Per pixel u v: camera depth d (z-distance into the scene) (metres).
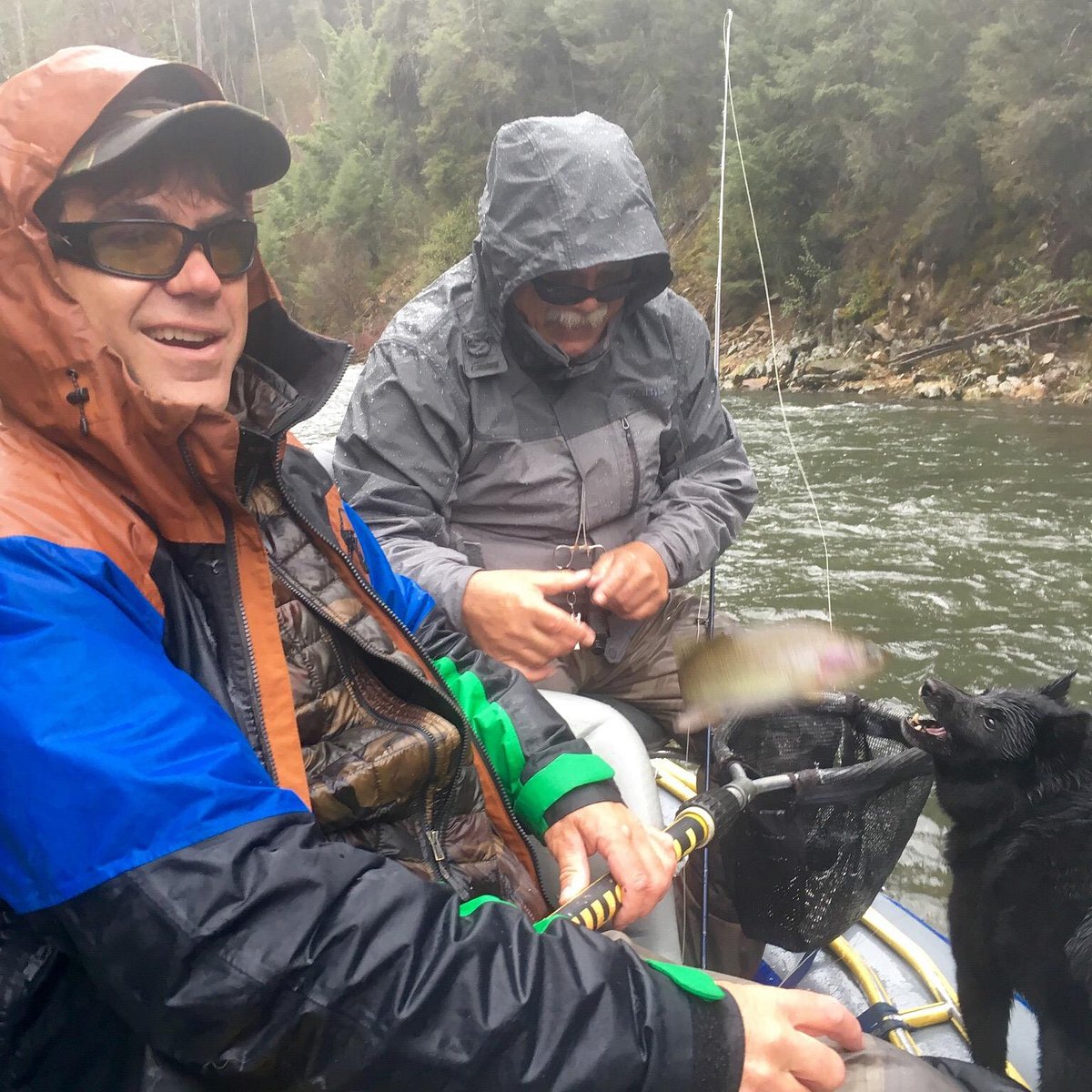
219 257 1.23
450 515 2.43
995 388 16.05
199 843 0.96
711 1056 1.05
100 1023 1.05
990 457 10.22
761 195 23.00
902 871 3.02
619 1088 1.01
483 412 2.35
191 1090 1.02
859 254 21.39
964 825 1.98
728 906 2.05
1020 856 1.87
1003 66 18.16
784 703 1.89
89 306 1.16
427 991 0.98
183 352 1.20
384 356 2.35
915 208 20.48
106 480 1.19
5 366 1.13
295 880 0.98
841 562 6.70
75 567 1.05
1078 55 17.44
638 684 2.49
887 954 2.21
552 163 2.14
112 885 0.93
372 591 1.43
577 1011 1.01
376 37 52.59
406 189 47.09
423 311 2.38
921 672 4.91
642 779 1.86
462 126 42.94
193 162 1.19
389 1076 0.97
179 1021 0.94
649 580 2.25
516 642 2.05
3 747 0.95
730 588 6.27
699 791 2.22
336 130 51.75
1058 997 1.84
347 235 47.56
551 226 2.13
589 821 1.49
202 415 1.15
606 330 2.35
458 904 1.10
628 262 2.23
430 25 47.00
